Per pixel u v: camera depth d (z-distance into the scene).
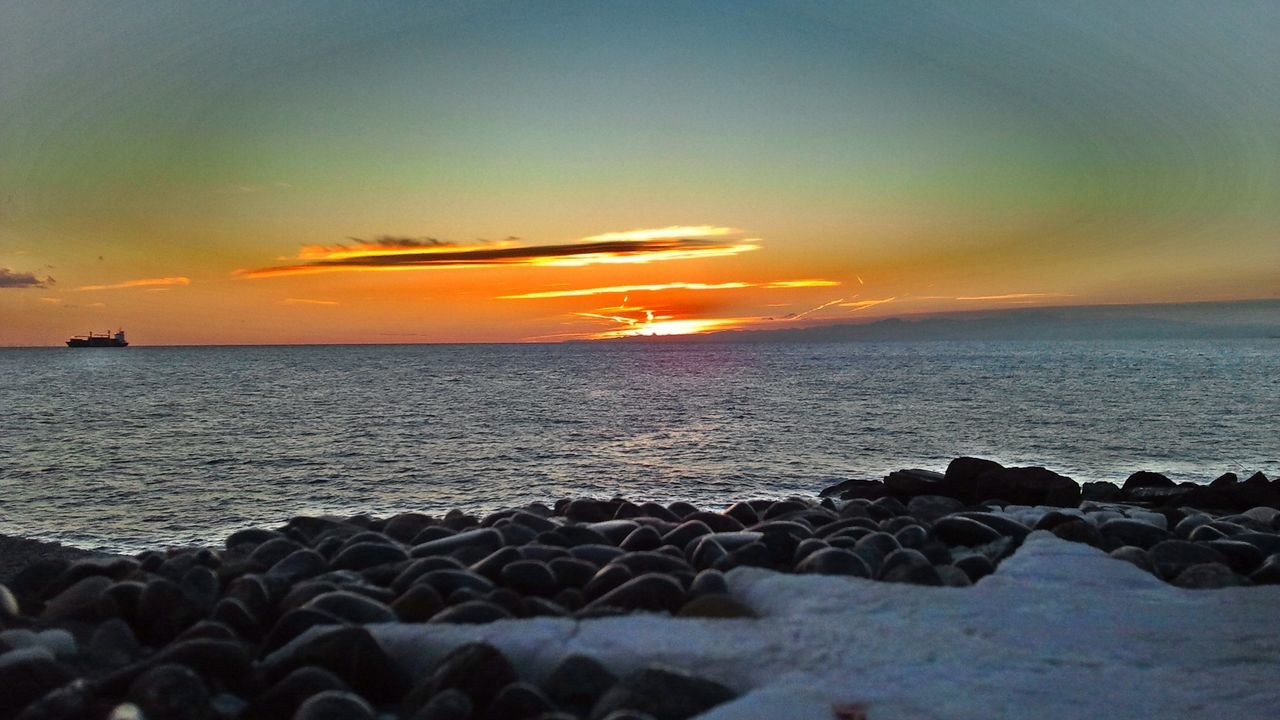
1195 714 3.61
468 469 25.25
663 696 3.63
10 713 3.69
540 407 47.66
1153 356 136.25
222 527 17.67
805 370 96.88
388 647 4.46
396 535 8.28
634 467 25.31
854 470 24.48
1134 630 4.56
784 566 6.58
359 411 45.75
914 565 6.00
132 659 4.64
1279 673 4.04
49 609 5.33
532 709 3.70
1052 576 5.52
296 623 4.73
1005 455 27.39
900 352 192.75
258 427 37.78
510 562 5.99
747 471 24.42
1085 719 3.52
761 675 3.93
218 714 3.73
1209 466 24.64
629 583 5.27
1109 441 30.69
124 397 57.41
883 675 3.90
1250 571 6.71
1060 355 148.12
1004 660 4.12
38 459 27.95
